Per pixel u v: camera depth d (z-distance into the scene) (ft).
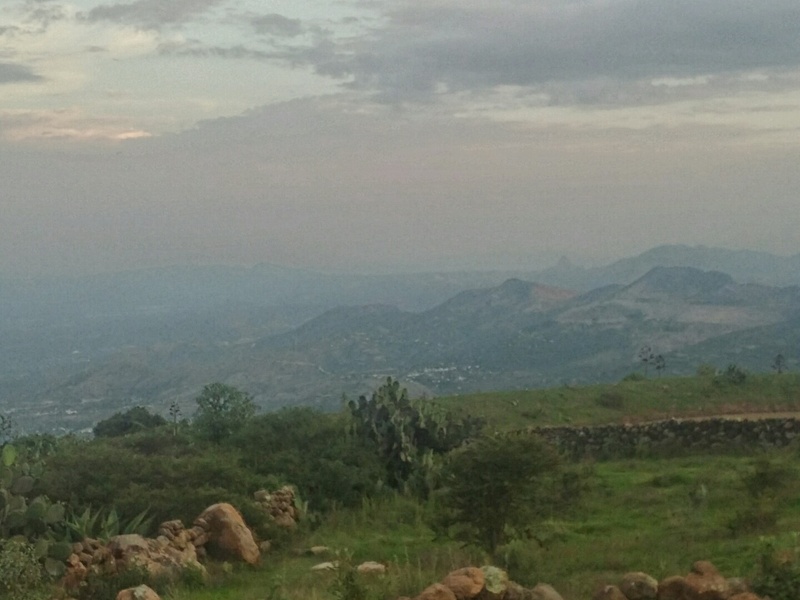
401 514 82.43
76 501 69.92
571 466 95.86
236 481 79.66
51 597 51.80
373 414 103.86
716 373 164.66
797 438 106.52
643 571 50.60
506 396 146.61
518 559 53.21
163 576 57.00
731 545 54.80
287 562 65.16
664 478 87.61
